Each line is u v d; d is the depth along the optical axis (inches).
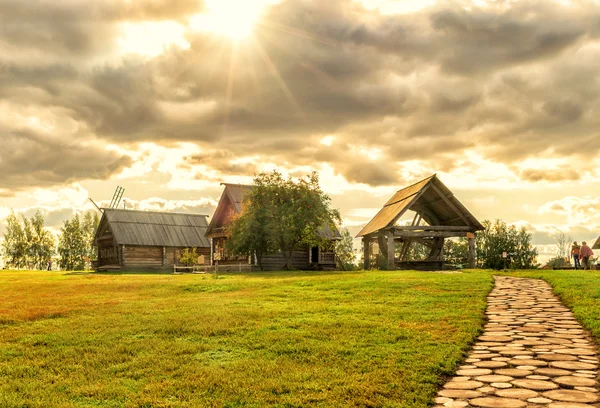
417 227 1544.0
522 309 597.6
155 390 347.3
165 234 2288.4
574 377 333.7
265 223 1643.7
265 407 308.5
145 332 528.7
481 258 2239.2
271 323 547.2
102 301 775.7
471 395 310.3
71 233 3730.3
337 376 362.9
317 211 1638.8
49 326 575.8
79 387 360.2
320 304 672.4
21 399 337.1
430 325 510.6
